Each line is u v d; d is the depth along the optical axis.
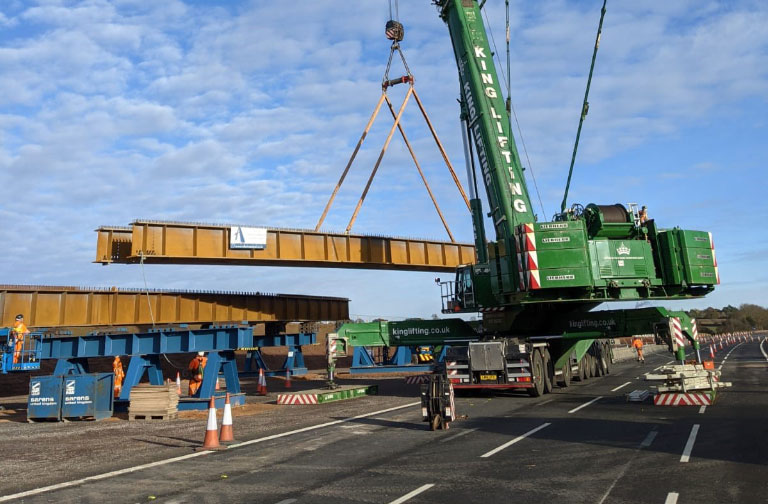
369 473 8.52
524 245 17.83
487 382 18.42
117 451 11.12
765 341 72.31
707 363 19.62
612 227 18.70
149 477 8.68
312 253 32.09
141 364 19.30
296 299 37.28
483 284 20.88
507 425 12.73
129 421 16.27
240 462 9.64
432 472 8.46
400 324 22.55
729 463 8.39
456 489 7.46
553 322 21.00
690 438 10.44
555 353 21.44
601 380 24.98
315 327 39.53
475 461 9.12
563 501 6.78
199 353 22.30
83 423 16.12
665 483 7.41
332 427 13.38
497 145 19.89
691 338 18.97
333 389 21.11
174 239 27.86
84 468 9.51
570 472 8.18
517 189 19.61
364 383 29.05
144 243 26.98
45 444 12.29
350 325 22.41
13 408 21.50
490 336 20.97
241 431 13.22
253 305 34.91
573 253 17.62
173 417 16.70
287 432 12.82
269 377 35.06
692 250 18.98
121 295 30.31
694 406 14.76
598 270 18.09
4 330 19.17
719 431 11.04
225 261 29.97
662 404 15.23
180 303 32.00
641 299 18.73
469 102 20.75
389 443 11.02
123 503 7.28
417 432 12.23
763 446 9.51
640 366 34.66
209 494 7.59
